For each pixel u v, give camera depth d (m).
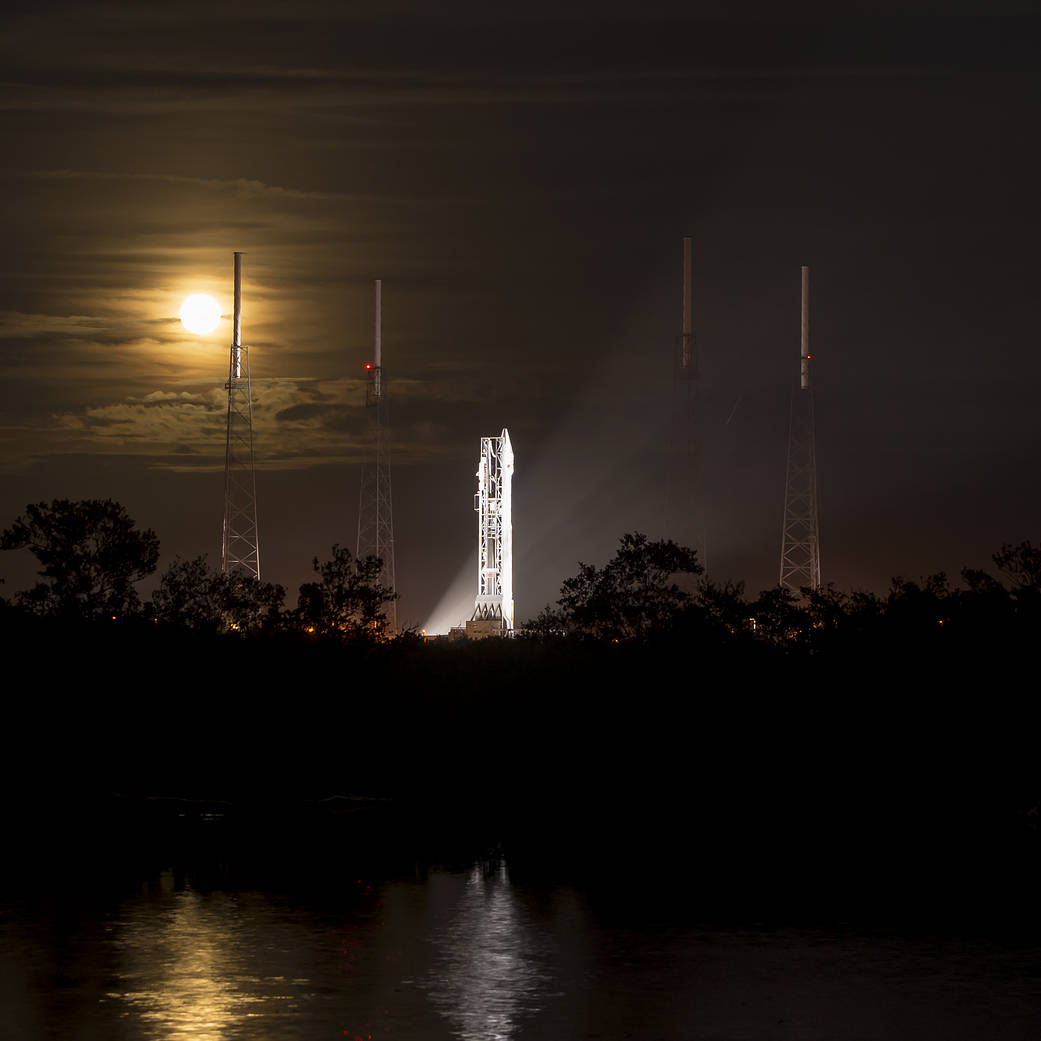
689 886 78.12
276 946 63.44
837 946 64.00
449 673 129.50
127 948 63.12
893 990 57.16
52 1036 50.75
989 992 56.91
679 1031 51.97
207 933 65.94
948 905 73.19
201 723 121.38
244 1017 52.84
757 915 70.38
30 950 62.66
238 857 87.31
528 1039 50.56
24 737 113.88
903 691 109.25
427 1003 54.94
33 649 116.50
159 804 108.62
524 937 65.38
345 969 59.69
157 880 79.56
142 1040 50.41
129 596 126.56
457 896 75.00
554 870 82.88
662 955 62.50
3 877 80.31
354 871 82.69
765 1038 51.09
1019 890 76.75
